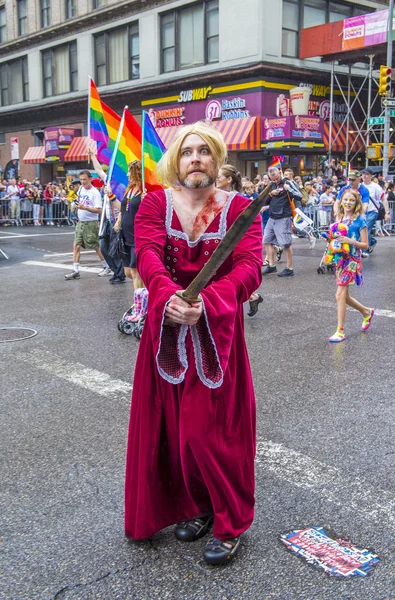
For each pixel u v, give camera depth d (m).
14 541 2.95
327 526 3.05
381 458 3.78
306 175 24.00
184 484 2.93
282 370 5.52
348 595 2.54
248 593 2.55
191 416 2.61
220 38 25.31
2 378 5.39
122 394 4.96
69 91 33.53
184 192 2.78
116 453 3.89
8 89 37.81
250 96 24.64
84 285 10.04
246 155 25.22
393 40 22.12
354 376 5.34
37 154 34.09
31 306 8.44
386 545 2.89
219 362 2.49
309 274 10.76
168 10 27.28
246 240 2.71
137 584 2.62
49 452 3.91
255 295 7.46
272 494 3.35
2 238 18.36
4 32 37.28
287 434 4.13
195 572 2.70
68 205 23.73
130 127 8.39
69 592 2.58
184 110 27.39
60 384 5.21
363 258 12.72
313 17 25.86
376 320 7.36
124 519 3.02
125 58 30.02
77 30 32.16
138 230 2.72
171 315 2.42
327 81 26.34
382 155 21.92
